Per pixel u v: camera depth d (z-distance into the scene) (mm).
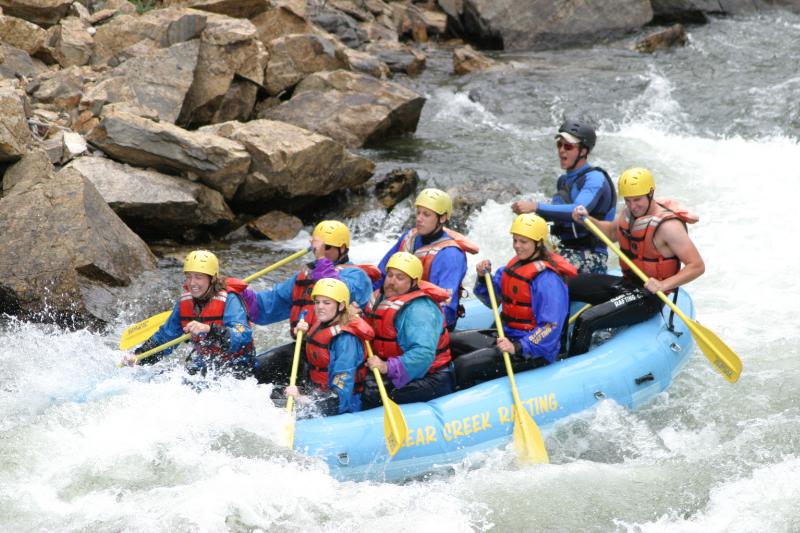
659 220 20844
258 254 30469
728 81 48812
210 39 38156
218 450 17578
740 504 17078
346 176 33438
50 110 33969
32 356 22438
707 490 17609
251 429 17891
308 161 32031
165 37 37938
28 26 37000
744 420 20203
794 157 38406
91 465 17219
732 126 43094
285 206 33094
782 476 17750
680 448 19281
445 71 53062
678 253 20719
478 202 33219
